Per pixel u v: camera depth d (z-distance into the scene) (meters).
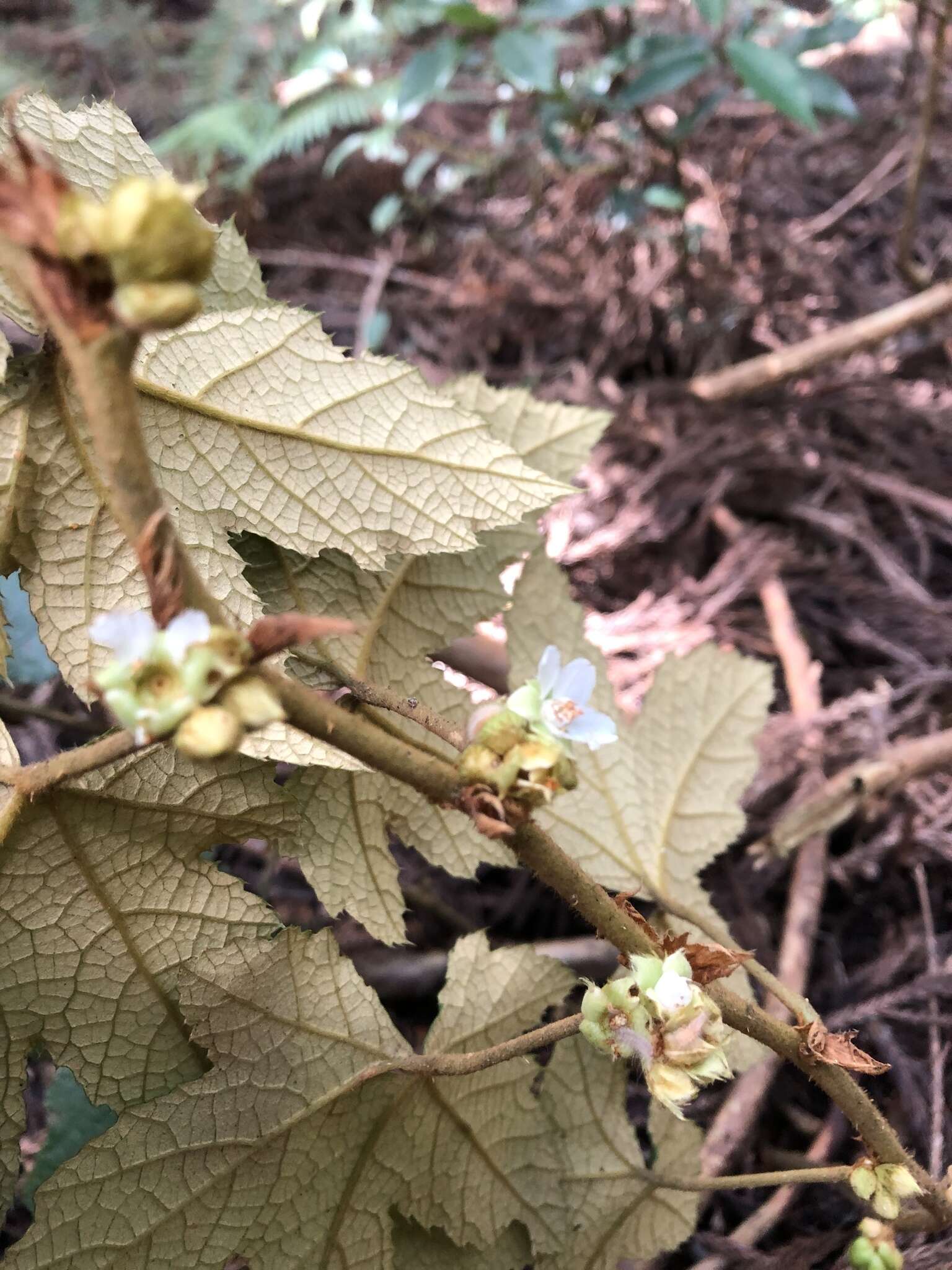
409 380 0.12
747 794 0.19
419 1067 0.11
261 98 0.33
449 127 0.35
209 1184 0.11
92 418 0.06
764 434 0.25
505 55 0.23
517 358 0.29
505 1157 0.13
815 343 0.25
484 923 0.20
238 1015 0.11
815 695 0.21
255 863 0.21
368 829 0.13
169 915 0.11
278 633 0.06
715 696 0.15
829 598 0.24
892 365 0.27
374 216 0.30
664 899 0.14
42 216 0.05
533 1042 0.10
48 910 0.10
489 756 0.07
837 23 0.24
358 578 0.13
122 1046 0.11
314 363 0.12
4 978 0.10
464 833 0.13
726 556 0.23
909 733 0.20
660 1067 0.08
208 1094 0.11
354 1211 0.12
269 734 0.11
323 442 0.11
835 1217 0.15
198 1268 0.11
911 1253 0.13
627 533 0.24
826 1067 0.10
